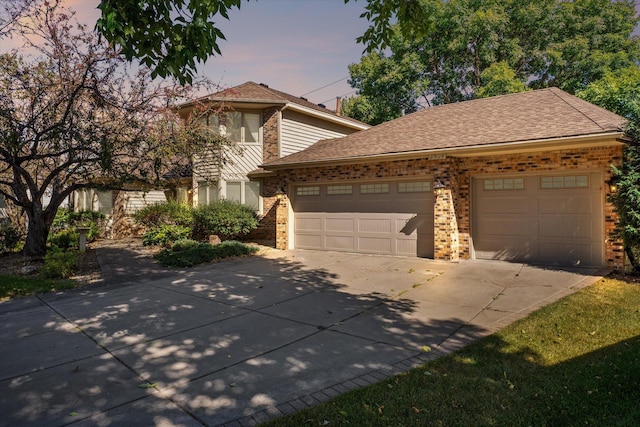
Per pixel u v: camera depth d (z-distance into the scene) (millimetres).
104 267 10727
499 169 9820
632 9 23938
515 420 2996
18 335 5449
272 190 16000
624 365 3846
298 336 5113
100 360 4469
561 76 24281
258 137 16406
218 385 3771
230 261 11281
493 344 4598
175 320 5953
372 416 3102
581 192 8867
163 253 12172
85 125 10094
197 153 12695
